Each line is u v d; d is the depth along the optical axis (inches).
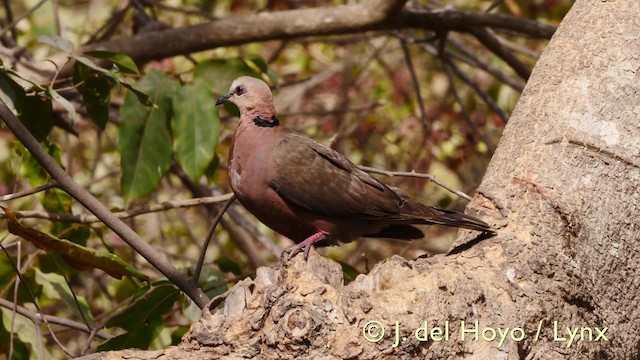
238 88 370.6
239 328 277.0
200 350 277.0
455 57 584.1
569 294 297.4
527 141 330.6
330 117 704.4
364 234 366.3
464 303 284.5
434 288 285.1
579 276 301.4
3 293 421.4
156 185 418.6
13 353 420.8
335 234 359.6
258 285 283.4
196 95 429.1
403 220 353.7
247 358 274.7
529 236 304.7
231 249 681.0
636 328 310.8
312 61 767.1
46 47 655.1
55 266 426.3
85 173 682.8
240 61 440.1
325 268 287.9
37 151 334.0
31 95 394.0
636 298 312.8
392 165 679.1
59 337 592.4
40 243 341.4
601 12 353.4
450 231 673.0
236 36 506.9
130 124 418.9
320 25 504.7
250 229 550.9
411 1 609.6
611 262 310.3
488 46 526.6
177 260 660.7
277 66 737.0
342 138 690.2
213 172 466.3
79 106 515.8
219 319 280.2
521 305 290.0
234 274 451.5
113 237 605.6
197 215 690.2
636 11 351.3
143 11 570.9
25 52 519.8
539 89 343.0
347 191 353.1
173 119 424.2
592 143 325.4
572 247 306.3
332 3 709.3
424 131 661.3
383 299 280.4
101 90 403.9
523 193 316.8
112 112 578.2
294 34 508.7
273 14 509.7
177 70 680.4
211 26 507.5
